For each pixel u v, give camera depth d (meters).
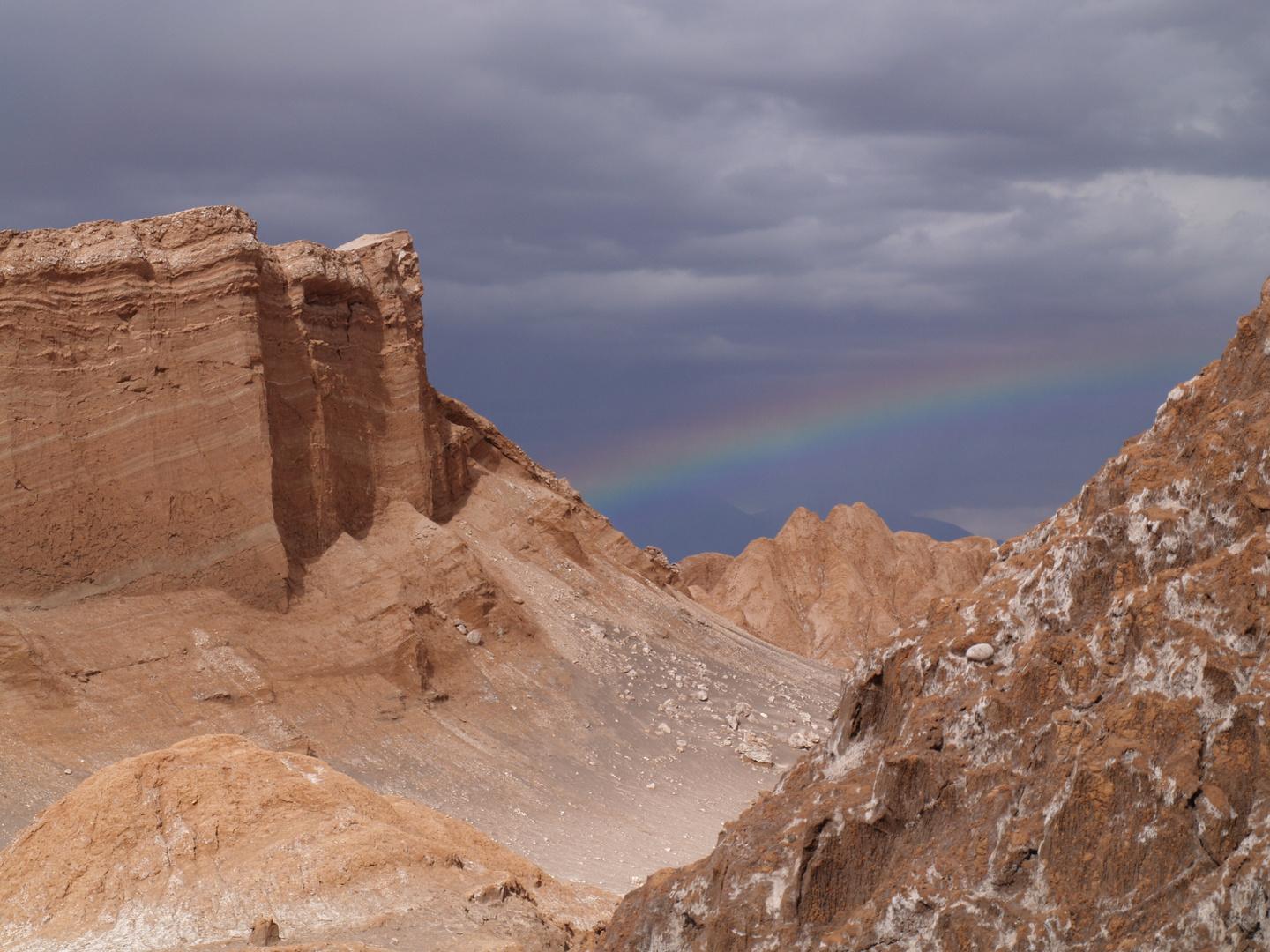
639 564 90.25
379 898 29.34
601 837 47.91
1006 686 15.72
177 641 51.34
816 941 15.51
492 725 57.59
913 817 15.70
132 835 30.77
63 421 52.78
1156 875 12.99
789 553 140.38
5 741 42.94
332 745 50.75
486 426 84.38
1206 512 15.28
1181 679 13.77
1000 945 13.62
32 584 50.56
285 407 61.53
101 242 55.28
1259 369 16.05
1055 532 18.02
